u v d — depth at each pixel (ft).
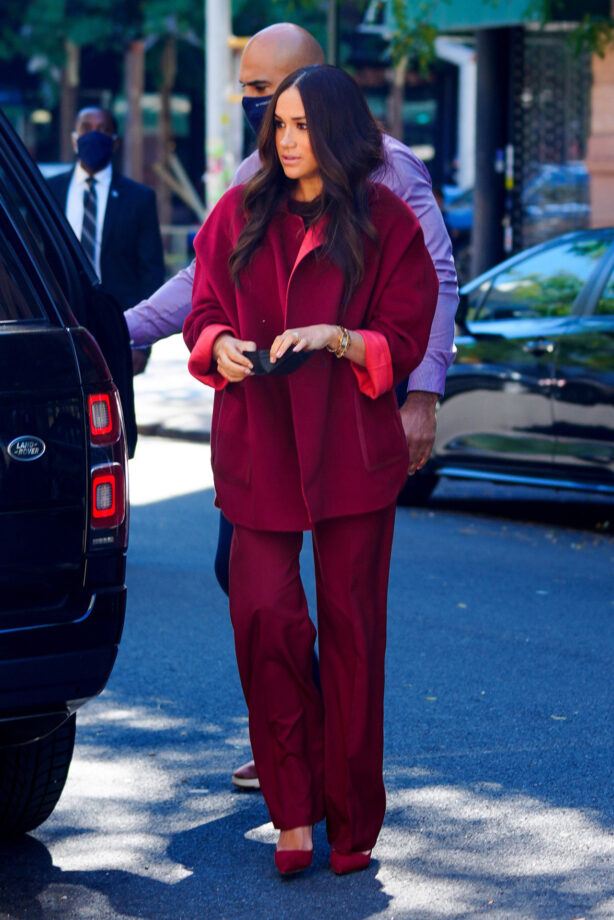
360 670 15.79
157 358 72.33
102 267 32.24
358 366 15.14
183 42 144.56
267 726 16.01
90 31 132.87
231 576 16.05
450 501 40.98
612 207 57.77
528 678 23.99
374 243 15.21
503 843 17.20
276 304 15.39
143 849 17.13
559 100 61.46
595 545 35.27
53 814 18.26
